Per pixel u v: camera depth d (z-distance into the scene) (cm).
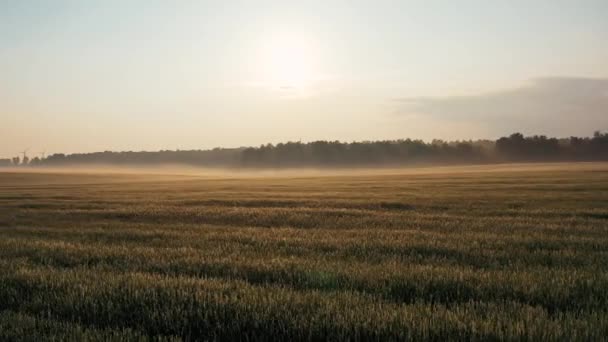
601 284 749
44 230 1761
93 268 955
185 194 4578
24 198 4100
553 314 616
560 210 2330
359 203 3003
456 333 527
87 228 1867
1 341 541
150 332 575
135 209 2747
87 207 3022
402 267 911
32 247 1262
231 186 6594
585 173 8088
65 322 604
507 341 502
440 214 2242
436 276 813
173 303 658
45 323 594
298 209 2555
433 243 1244
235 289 738
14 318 610
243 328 570
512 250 1151
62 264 1047
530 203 2828
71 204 3259
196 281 781
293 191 4878
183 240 1424
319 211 2434
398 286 762
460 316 584
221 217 2248
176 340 524
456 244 1248
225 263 970
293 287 782
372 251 1150
